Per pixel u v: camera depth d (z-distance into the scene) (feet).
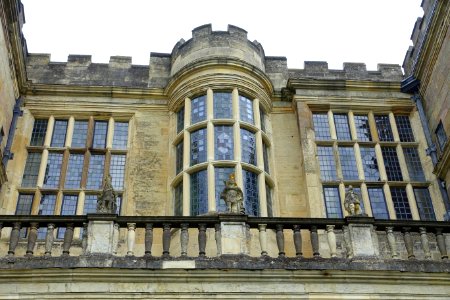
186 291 39.99
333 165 57.98
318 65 66.44
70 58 64.75
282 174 56.80
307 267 41.32
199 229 43.27
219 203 50.98
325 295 40.63
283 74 65.10
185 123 56.95
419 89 62.49
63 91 61.00
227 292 40.09
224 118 56.29
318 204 54.13
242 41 62.34
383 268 41.78
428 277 41.88
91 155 57.88
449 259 43.93
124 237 50.96
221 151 54.24
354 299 40.63
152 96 61.93
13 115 57.98
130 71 64.44
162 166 56.75
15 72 57.47
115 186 55.93
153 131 59.36
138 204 54.08
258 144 55.98
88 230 42.27
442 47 56.90
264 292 40.29
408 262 42.42
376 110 62.13
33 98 60.34
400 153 59.31
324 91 62.39
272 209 54.13
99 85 62.13
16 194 54.54
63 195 55.01
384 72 66.28
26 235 51.72
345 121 61.67
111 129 59.72
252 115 58.08
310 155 57.41
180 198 53.52
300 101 61.26
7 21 53.93
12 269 39.86
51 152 57.77
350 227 44.09
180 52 62.95
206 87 57.93
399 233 52.37
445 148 54.13
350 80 62.54
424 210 56.13
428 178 57.72
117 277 40.04
